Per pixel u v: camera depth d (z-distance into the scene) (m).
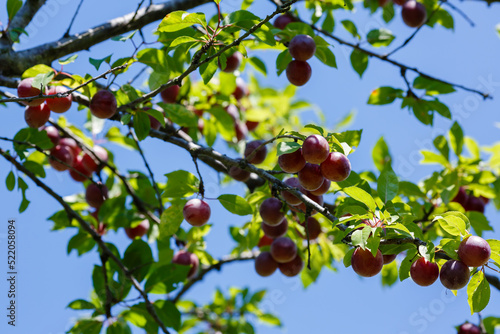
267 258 1.60
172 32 1.51
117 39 1.49
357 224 1.39
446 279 1.36
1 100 1.42
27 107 1.53
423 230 1.63
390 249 1.40
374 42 1.69
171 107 1.61
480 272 1.38
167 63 1.52
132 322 1.60
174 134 1.61
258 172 1.45
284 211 1.51
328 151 1.40
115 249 1.64
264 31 1.48
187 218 1.46
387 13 1.82
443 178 1.69
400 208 1.44
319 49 1.60
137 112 1.54
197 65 1.45
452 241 1.37
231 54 1.53
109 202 1.67
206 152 1.49
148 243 1.68
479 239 1.36
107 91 1.51
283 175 1.55
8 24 1.59
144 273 1.62
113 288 1.61
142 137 1.54
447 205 1.68
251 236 1.63
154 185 1.64
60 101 1.50
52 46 1.62
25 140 1.61
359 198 1.38
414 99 1.69
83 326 1.59
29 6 1.68
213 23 1.67
